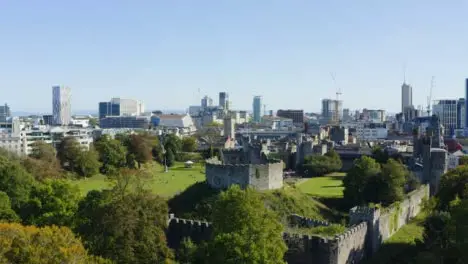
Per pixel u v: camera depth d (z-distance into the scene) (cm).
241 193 9769
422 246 12556
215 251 8744
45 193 12175
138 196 9844
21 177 14775
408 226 15712
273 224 9475
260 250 8662
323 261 10838
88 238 9056
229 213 9456
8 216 11594
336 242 10762
